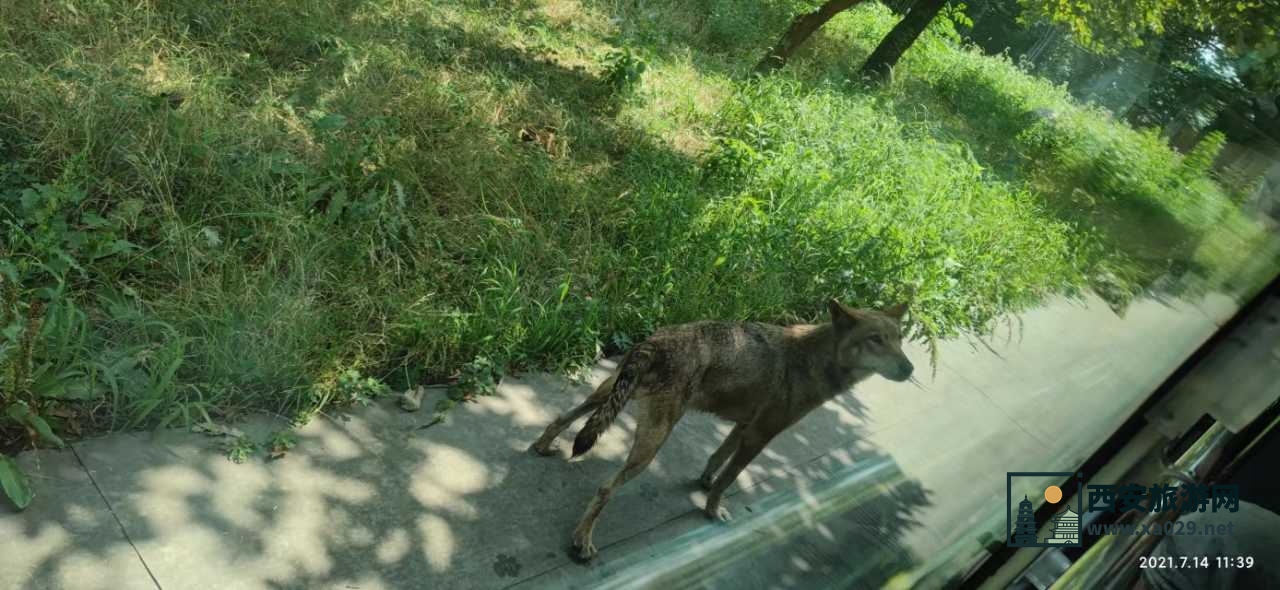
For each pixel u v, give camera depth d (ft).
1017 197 30.91
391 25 23.50
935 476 6.78
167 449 10.69
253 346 12.10
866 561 6.99
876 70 39.29
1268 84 17.34
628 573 9.62
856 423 15.79
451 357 14.03
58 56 16.37
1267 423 5.19
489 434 13.06
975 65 42.60
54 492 9.53
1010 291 22.89
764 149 25.20
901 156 28.89
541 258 16.84
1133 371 5.62
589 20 31.55
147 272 13.08
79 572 8.80
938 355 18.78
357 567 10.12
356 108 18.86
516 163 19.21
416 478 11.70
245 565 9.59
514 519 11.66
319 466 11.30
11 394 9.94
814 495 8.65
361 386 12.66
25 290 11.51
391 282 14.74
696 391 11.87
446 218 16.97
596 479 13.06
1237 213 7.64
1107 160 30.76
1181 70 27.84
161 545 9.43
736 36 37.01
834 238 21.62
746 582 8.64
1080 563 4.72
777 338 12.40
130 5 19.07
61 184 12.69
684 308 17.37
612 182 20.71
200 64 18.16
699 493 13.55
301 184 15.02
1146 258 20.67
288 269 14.02
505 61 24.98
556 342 15.14
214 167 15.05
